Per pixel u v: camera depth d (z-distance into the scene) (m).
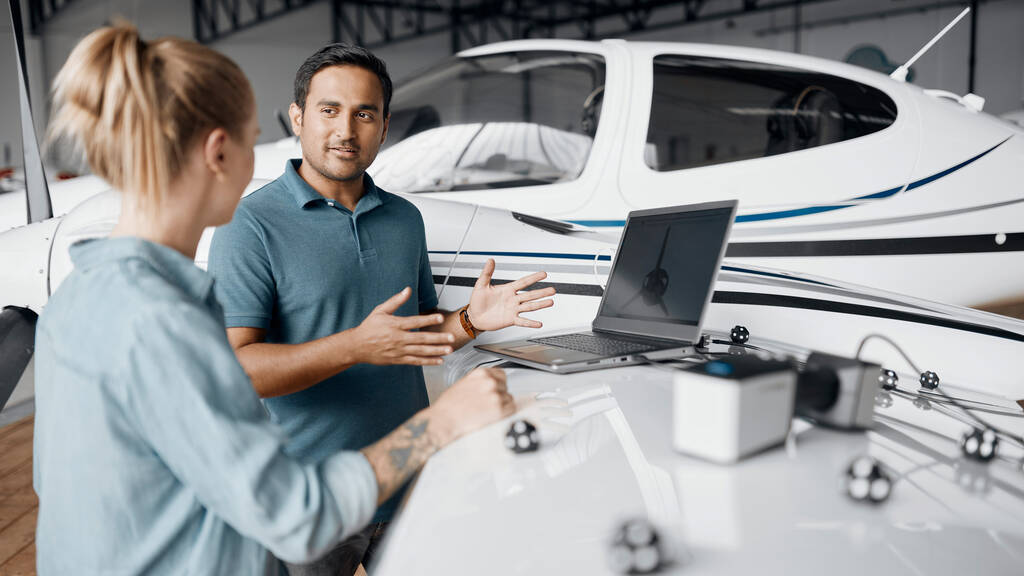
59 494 0.56
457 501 0.55
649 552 0.43
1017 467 0.62
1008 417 0.90
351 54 1.12
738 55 2.15
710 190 2.00
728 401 0.59
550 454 0.64
